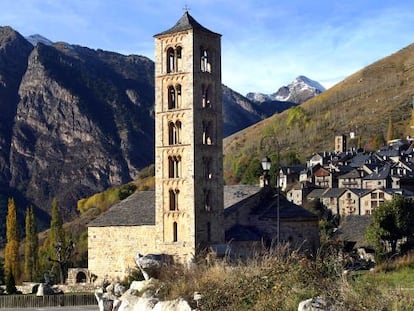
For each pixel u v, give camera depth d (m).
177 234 95.38
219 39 98.88
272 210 102.50
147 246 98.94
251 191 105.06
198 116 95.00
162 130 97.12
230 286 39.28
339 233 118.62
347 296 32.47
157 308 41.75
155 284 45.78
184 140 94.94
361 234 115.94
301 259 39.25
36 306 83.31
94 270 104.44
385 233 100.94
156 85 98.06
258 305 36.00
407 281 40.62
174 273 44.97
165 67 97.31
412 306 30.70
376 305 31.33
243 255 82.94
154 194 106.06
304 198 199.62
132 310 45.09
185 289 41.66
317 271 36.97
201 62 97.06
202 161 95.38
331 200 192.75
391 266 54.62
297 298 34.56
